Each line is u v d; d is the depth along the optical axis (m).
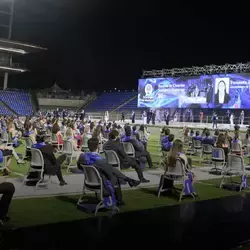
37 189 9.09
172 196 9.20
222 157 12.86
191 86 40.75
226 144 14.44
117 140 10.41
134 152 12.83
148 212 7.50
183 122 41.59
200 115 39.94
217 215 7.43
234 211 7.83
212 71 40.94
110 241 5.61
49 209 7.46
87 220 6.74
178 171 8.90
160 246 5.51
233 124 37.78
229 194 9.84
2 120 24.77
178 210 7.77
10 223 6.42
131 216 7.13
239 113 40.53
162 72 44.62
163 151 14.27
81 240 5.59
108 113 48.00
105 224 6.51
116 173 7.47
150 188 10.05
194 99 40.50
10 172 11.06
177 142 9.08
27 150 13.92
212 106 38.91
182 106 41.69
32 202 7.96
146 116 44.53
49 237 5.68
